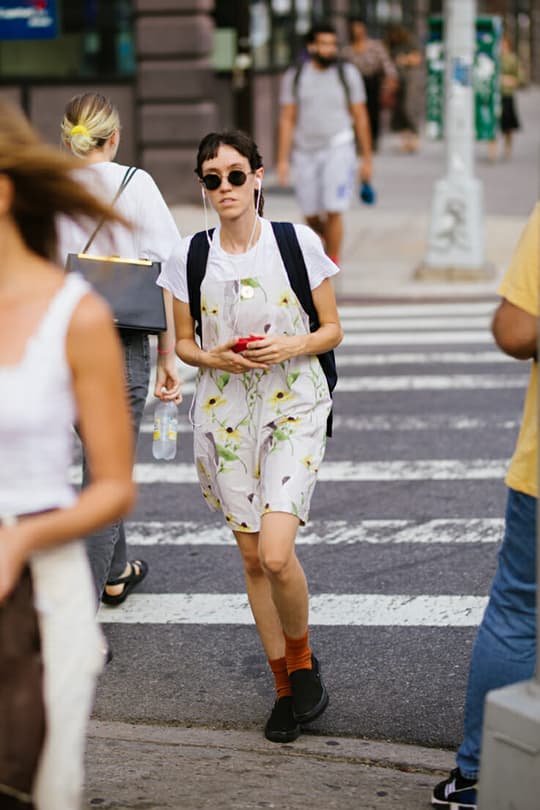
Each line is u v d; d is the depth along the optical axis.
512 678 5.30
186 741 6.69
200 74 26.95
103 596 8.55
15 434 3.79
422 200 28.91
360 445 12.20
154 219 7.39
